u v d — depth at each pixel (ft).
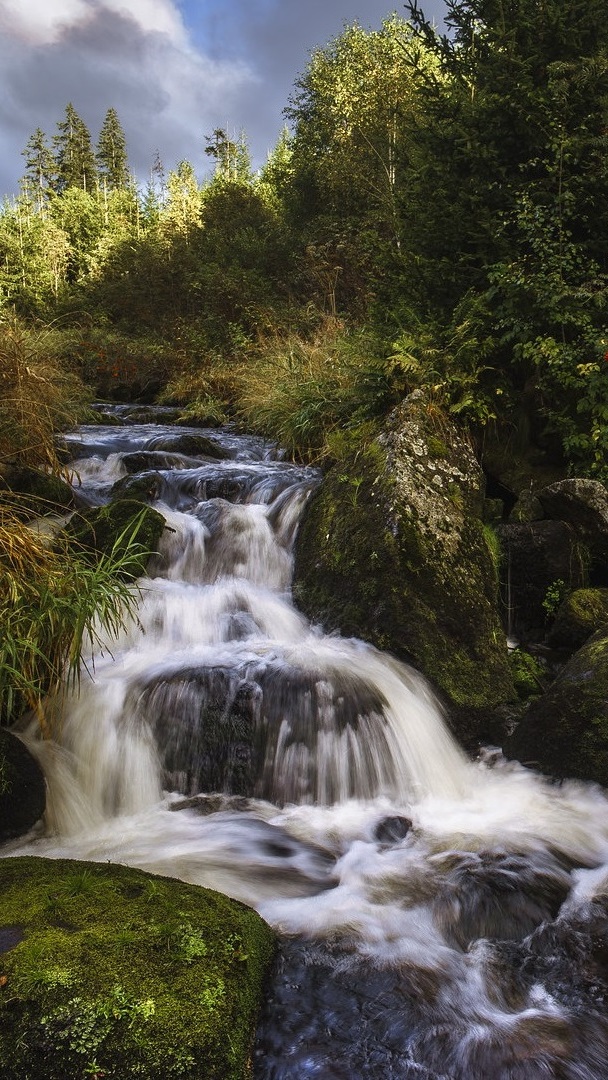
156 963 7.39
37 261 122.31
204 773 12.98
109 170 231.50
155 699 13.25
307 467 24.62
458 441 19.02
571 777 12.91
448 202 21.71
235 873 10.42
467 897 10.00
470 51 22.34
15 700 12.84
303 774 12.94
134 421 37.37
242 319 52.39
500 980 8.57
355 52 62.23
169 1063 6.42
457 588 16.12
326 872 10.62
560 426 19.72
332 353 32.32
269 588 18.61
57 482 20.83
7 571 12.78
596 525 17.80
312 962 8.63
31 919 7.97
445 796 13.15
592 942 9.25
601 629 14.88
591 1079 7.18
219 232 73.46
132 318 74.69
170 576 18.76
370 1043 7.52
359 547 16.74
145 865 10.48
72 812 11.76
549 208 20.20
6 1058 6.41
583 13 20.80
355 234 55.16
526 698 15.69
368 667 14.56
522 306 20.20
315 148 68.23
